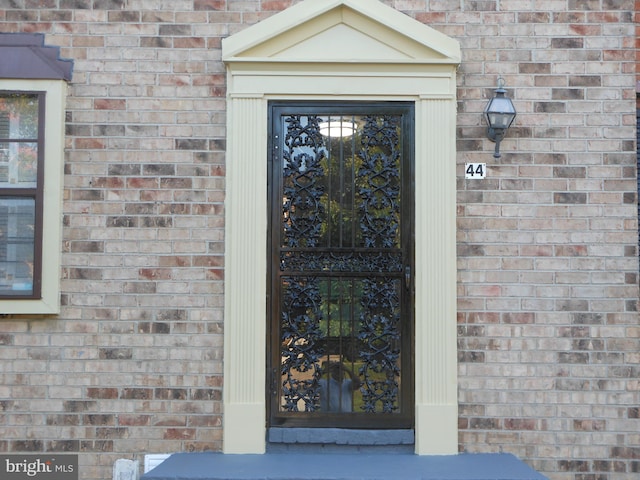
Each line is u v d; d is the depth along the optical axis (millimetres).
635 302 4680
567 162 4727
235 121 4707
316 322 4738
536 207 4715
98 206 4727
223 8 4773
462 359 4676
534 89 4758
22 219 4734
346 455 4613
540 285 4695
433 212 4676
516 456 4605
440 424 4613
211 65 4770
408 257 4734
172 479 4141
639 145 4926
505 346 4672
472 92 4758
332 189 4770
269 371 4703
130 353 4691
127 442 4664
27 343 4684
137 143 4746
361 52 4707
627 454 4633
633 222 4699
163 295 4703
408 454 4641
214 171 4742
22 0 4770
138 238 4719
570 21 4770
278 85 4727
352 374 4719
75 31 4773
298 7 4703
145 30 4777
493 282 4695
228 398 4637
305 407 4707
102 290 4699
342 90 4719
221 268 4715
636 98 4840
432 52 4695
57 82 4707
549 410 4656
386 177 4762
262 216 4691
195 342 4688
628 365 4664
